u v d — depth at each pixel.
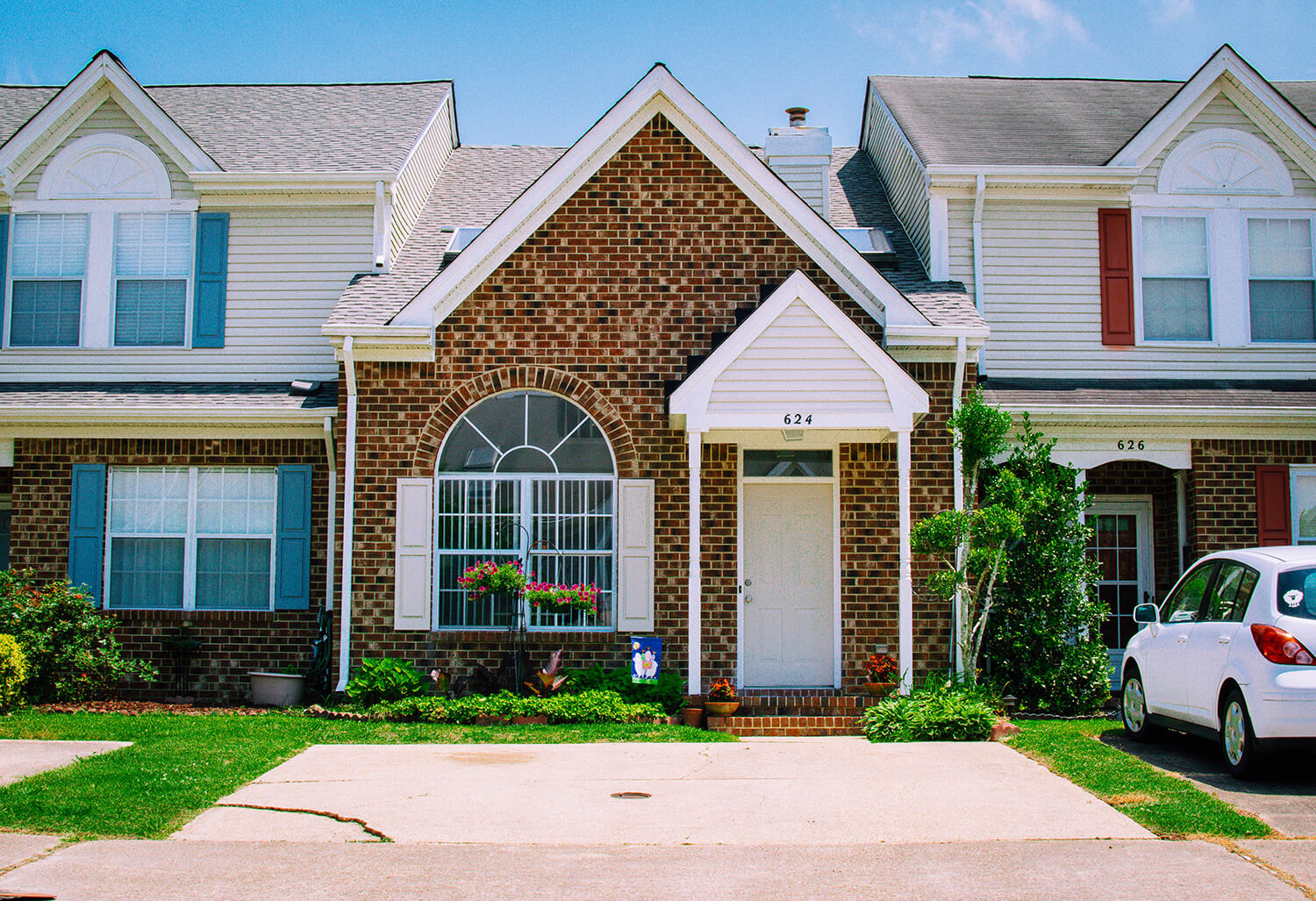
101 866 6.51
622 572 13.12
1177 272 15.08
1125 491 15.10
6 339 14.92
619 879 6.31
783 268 13.62
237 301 14.99
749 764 9.36
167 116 14.95
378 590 13.02
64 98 14.91
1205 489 13.84
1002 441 12.60
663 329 13.51
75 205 15.07
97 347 14.90
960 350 13.12
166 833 7.22
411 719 11.72
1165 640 9.65
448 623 13.23
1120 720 11.64
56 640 12.88
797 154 15.89
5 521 15.41
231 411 13.64
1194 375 14.91
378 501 13.16
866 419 12.09
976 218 14.91
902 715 11.08
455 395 13.34
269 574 14.10
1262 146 15.20
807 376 12.13
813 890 6.12
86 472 14.05
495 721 11.57
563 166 13.48
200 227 15.03
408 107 17.31
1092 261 15.02
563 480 13.42
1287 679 7.89
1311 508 13.88
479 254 13.35
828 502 13.51
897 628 13.07
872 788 8.39
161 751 9.56
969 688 11.92
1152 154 15.08
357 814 7.66
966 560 12.25
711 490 13.23
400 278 14.41
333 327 13.09
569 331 13.46
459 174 18.09
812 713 12.34
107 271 14.98
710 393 12.09
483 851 6.85
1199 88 15.01
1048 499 12.38
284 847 6.92
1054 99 17.72
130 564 14.12
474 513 13.38
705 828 7.33
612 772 9.04
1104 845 6.86
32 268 15.02
